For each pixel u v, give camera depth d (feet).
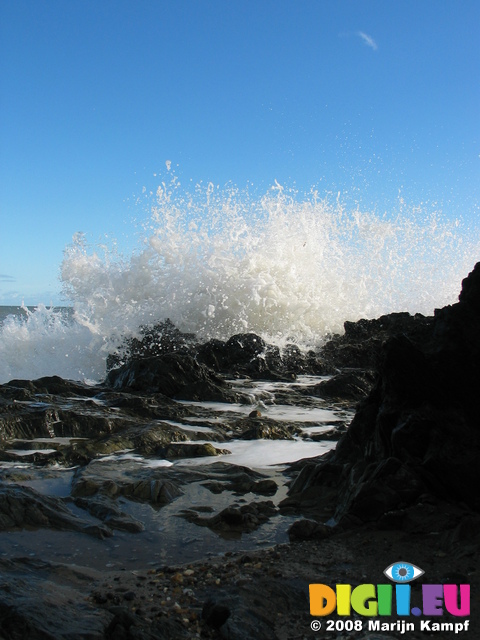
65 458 18.03
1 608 8.79
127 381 28.76
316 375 34.91
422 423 13.20
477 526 11.46
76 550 11.93
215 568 10.88
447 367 13.10
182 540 12.46
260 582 10.15
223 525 13.12
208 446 19.03
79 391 27.37
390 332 37.06
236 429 22.17
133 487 15.07
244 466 16.90
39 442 19.56
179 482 15.87
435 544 11.39
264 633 8.73
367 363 35.81
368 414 15.39
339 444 15.87
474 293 13.10
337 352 36.86
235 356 35.32
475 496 12.30
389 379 14.17
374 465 13.58
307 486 15.19
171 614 9.27
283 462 18.06
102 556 11.70
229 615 9.02
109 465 17.38
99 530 12.71
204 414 24.20
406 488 12.67
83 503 14.28
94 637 8.43
